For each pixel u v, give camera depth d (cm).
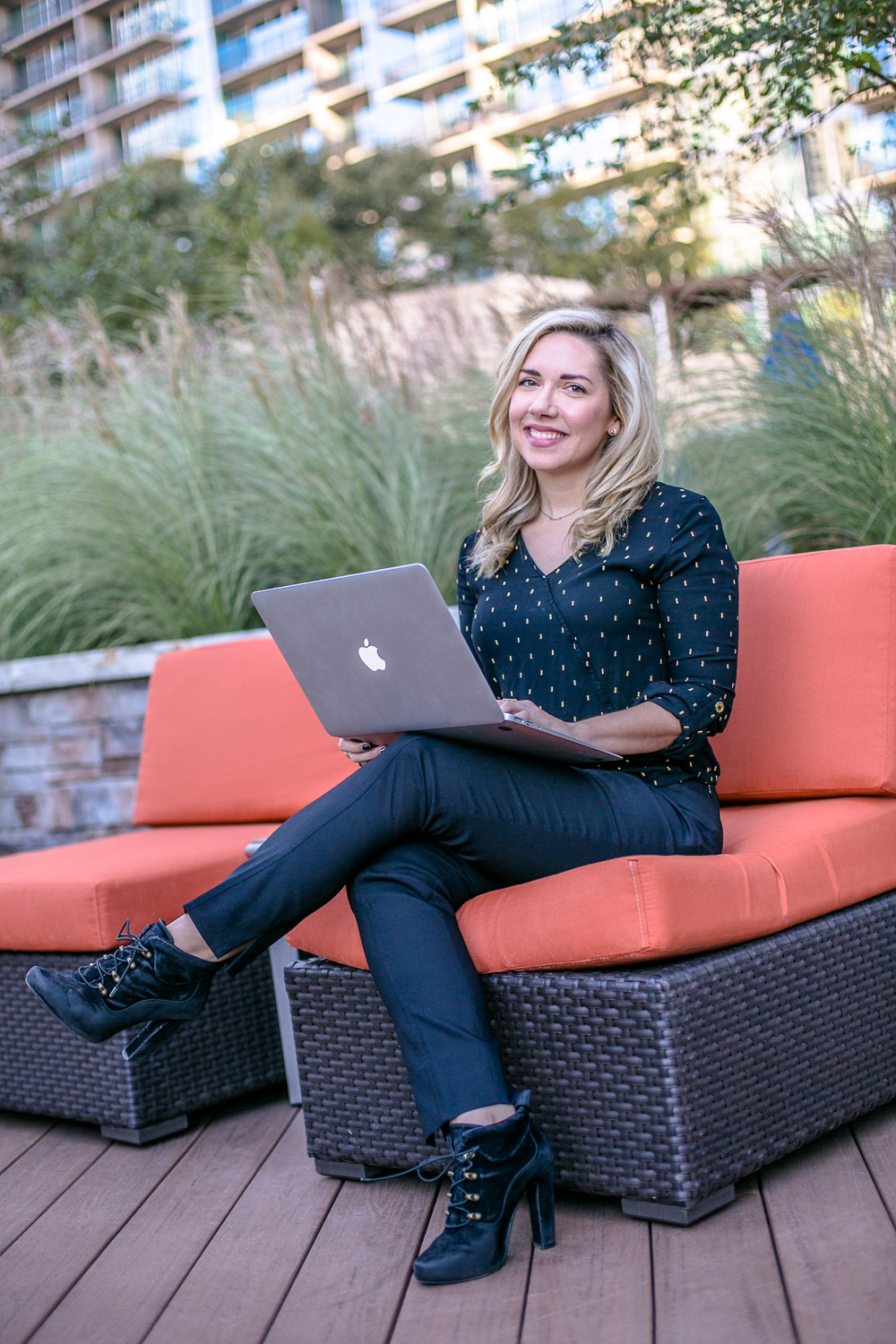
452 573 356
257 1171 183
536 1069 155
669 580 173
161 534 390
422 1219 159
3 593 400
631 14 291
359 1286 142
